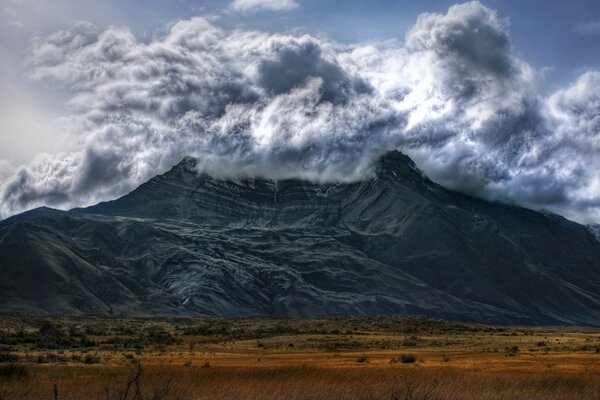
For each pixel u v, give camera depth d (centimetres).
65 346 11356
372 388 5472
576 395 5559
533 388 5762
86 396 5062
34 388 5391
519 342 13925
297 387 5516
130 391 5222
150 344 12612
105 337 14000
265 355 10569
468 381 5900
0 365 6869
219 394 5256
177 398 5047
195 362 8919
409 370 7019
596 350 11275
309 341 14138
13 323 18562
